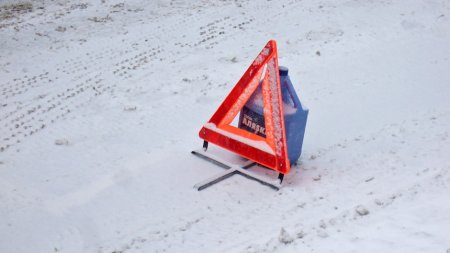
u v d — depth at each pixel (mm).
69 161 6156
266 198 5164
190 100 8016
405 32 10648
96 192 5383
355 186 5203
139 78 9078
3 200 5289
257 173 5672
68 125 7273
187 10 12992
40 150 6504
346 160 5863
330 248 3908
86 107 7930
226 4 13203
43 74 9500
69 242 4582
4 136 7059
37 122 7465
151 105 7883
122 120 7367
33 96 8516
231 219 4805
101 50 10617
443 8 11859
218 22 11914
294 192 5223
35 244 4570
